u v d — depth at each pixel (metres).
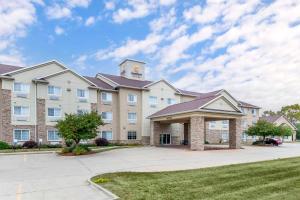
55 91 32.97
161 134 39.75
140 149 29.12
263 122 42.50
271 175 11.77
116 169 14.55
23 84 30.86
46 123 31.94
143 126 39.06
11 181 11.31
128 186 9.75
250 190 9.02
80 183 10.80
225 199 7.93
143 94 39.53
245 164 15.52
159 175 11.95
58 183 10.83
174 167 15.05
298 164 15.19
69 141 28.28
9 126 29.48
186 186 9.66
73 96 34.28
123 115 37.59
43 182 11.05
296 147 34.66
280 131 40.59
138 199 7.99
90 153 23.95
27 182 11.08
